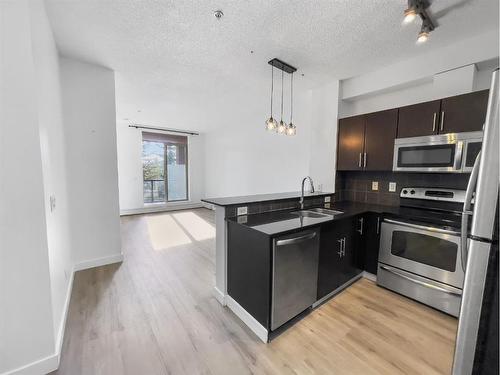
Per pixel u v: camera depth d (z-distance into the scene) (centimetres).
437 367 149
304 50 229
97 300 221
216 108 449
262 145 496
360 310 208
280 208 255
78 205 277
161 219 580
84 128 272
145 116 515
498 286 94
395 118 252
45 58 165
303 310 194
